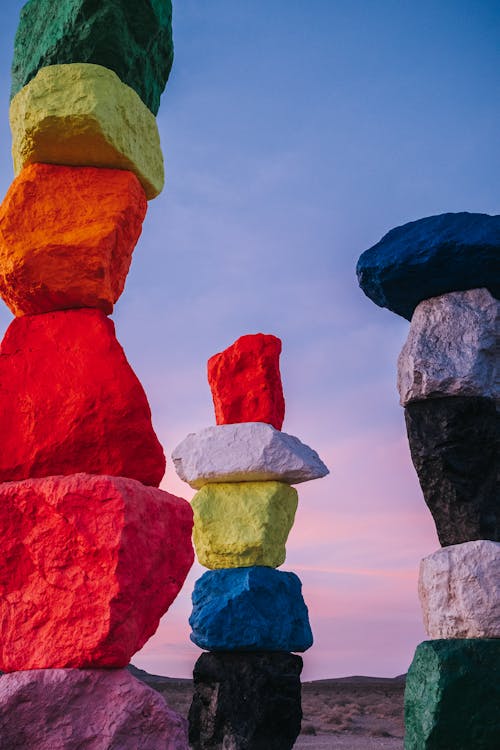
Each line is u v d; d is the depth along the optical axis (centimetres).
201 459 648
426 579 452
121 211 345
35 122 341
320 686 5388
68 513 296
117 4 360
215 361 677
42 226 340
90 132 340
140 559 299
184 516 332
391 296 496
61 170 351
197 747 627
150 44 381
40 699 282
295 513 688
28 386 328
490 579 426
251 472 638
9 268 333
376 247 493
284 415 685
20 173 356
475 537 450
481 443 462
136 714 285
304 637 660
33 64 371
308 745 1334
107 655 288
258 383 662
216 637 626
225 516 658
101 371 324
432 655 419
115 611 288
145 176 369
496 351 473
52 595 296
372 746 1310
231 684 622
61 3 369
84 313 337
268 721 616
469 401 465
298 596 672
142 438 322
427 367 470
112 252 343
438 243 462
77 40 358
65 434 319
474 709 403
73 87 344
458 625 430
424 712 412
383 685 5784
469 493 457
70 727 280
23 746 278
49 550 298
